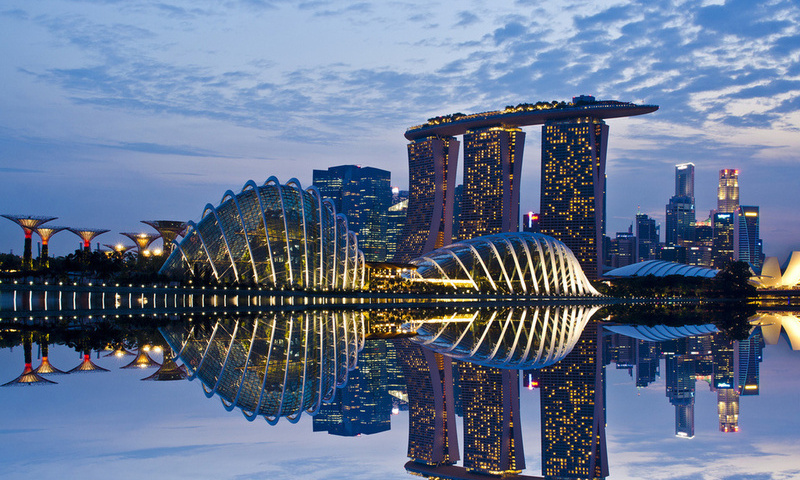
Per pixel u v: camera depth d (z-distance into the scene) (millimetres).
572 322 176625
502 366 110500
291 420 68875
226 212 185750
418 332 140875
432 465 96438
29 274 161125
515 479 100125
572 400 89938
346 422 72250
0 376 74625
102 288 157250
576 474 82375
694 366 107062
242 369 85250
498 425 104000
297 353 99188
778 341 138000
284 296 185875
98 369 79812
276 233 187625
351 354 108812
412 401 93312
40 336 102062
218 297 189500
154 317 136000
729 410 74250
